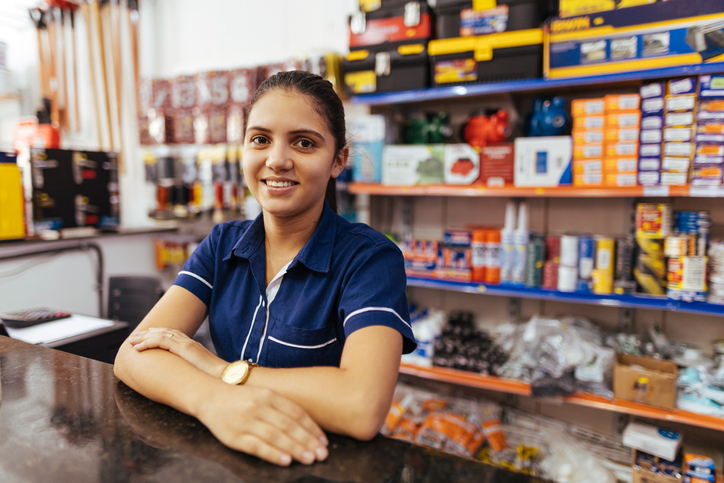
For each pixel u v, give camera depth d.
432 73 2.29
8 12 3.75
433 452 0.63
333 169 1.06
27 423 0.67
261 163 0.91
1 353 0.98
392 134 2.55
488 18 2.11
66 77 3.78
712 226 2.16
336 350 0.96
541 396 2.05
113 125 3.76
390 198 2.90
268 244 1.05
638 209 1.99
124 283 2.23
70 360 0.94
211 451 0.61
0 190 2.48
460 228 2.50
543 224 2.52
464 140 2.41
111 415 0.70
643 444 1.89
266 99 0.89
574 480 1.96
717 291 1.84
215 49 3.49
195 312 1.05
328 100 0.93
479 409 2.48
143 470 0.56
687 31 1.77
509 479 0.56
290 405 0.67
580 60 1.95
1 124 4.03
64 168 2.83
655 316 2.31
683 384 1.92
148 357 0.81
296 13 3.15
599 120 1.96
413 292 2.91
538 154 2.09
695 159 1.80
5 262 2.56
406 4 2.28
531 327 2.23
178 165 3.47
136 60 3.58
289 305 0.98
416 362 2.41
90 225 3.00
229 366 0.80
